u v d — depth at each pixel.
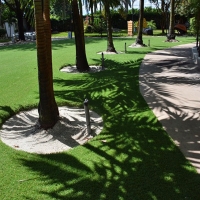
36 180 3.79
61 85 8.82
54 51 17.62
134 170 3.91
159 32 34.88
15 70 11.75
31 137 5.21
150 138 4.83
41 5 4.74
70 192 3.50
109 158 4.27
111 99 7.04
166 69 11.03
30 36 30.45
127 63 12.76
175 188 3.50
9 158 4.41
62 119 5.65
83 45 11.16
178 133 4.99
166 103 6.62
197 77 9.40
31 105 6.89
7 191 3.57
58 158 4.36
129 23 30.50
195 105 6.44
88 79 9.55
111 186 3.58
